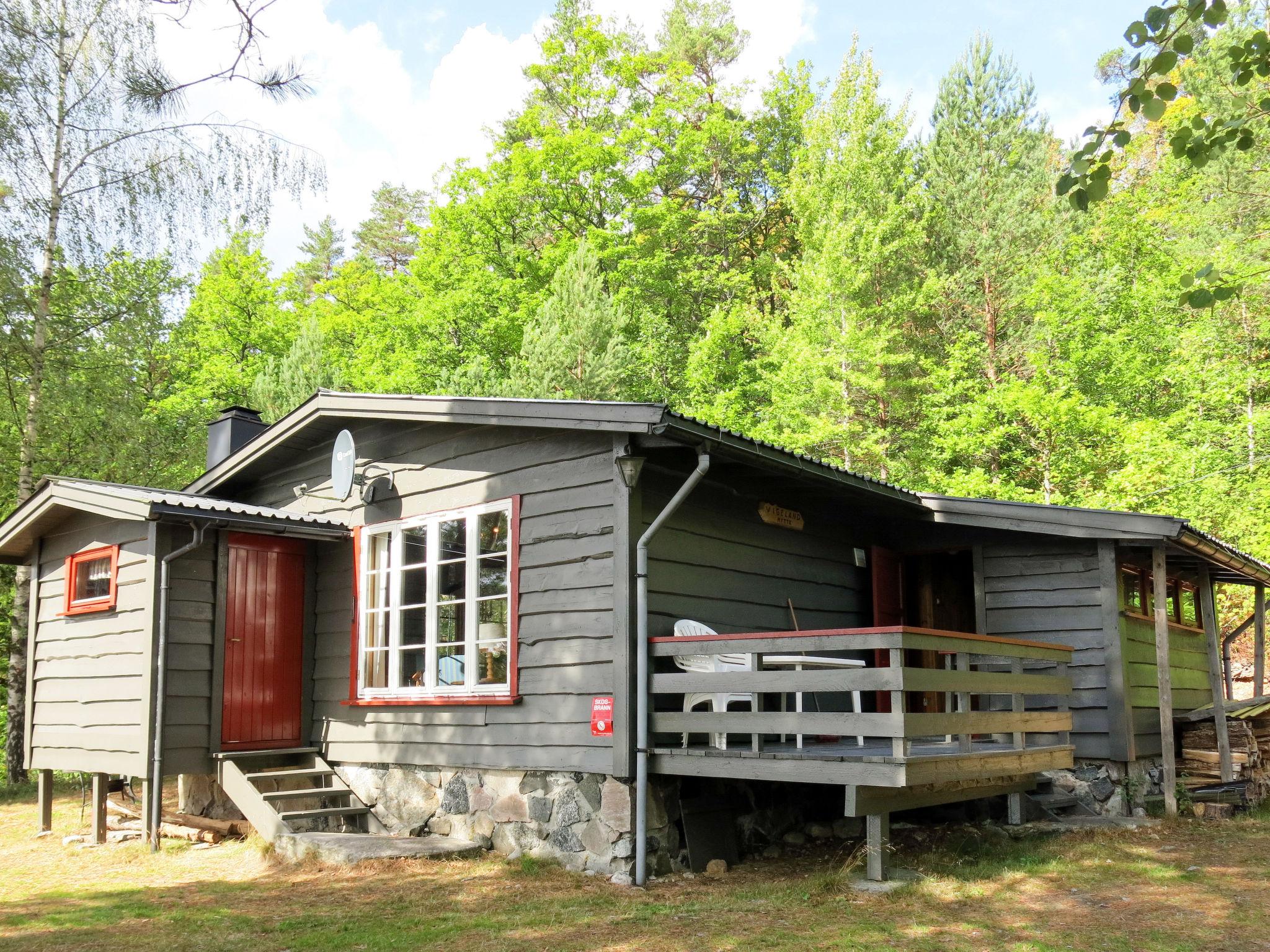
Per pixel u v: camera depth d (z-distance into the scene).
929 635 6.96
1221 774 10.66
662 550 8.27
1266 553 17.30
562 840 7.98
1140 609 11.42
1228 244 19.62
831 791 9.86
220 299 27.88
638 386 22.91
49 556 11.14
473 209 27.58
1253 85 19.61
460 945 5.88
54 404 14.01
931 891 6.86
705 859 7.92
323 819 9.40
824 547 10.67
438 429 9.51
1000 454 21.81
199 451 16.84
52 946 6.05
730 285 27.30
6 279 9.95
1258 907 6.41
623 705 7.63
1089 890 6.90
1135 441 18.75
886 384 21.64
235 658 9.73
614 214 29.27
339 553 10.35
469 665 8.80
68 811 11.73
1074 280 20.98
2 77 6.30
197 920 6.60
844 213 22.88
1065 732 9.04
